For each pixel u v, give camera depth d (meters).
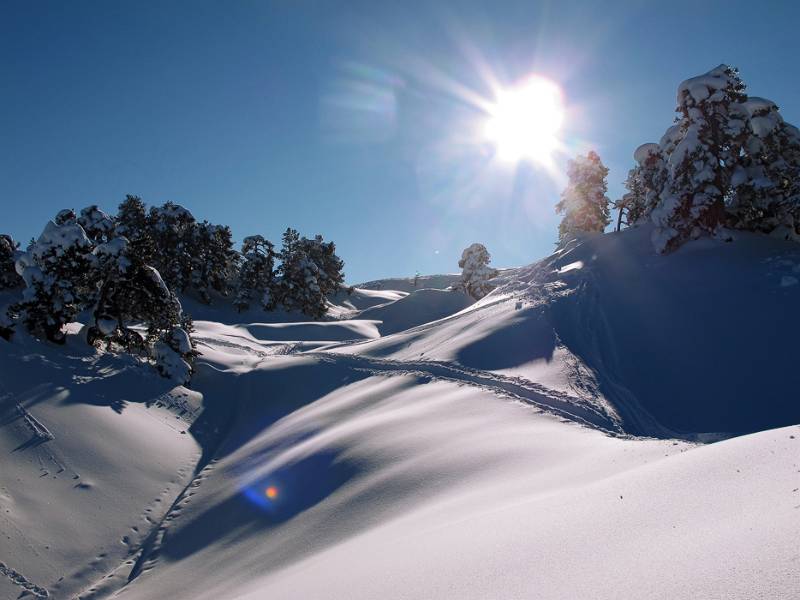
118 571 12.83
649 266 32.91
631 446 10.22
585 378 20.44
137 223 59.88
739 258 30.36
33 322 23.42
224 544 12.73
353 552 7.86
